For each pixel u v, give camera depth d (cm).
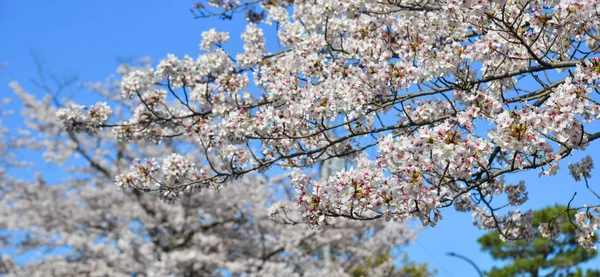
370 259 1619
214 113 517
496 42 402
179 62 554
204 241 1413
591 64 338
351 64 468
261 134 456
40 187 1528
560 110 329
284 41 552
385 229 1427
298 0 559
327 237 1367
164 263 1294
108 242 1488
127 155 1568
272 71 502
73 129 602
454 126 376
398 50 444
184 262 1356
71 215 1505
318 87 434
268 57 558
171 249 1502
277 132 473
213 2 666
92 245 1371
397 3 463
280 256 1460
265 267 1334
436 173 355
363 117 436
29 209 1477
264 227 1398
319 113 430
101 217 1534
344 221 1337
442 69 404
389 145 347
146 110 588
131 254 1380
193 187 515
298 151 506
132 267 1361
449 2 392
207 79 555
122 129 600
